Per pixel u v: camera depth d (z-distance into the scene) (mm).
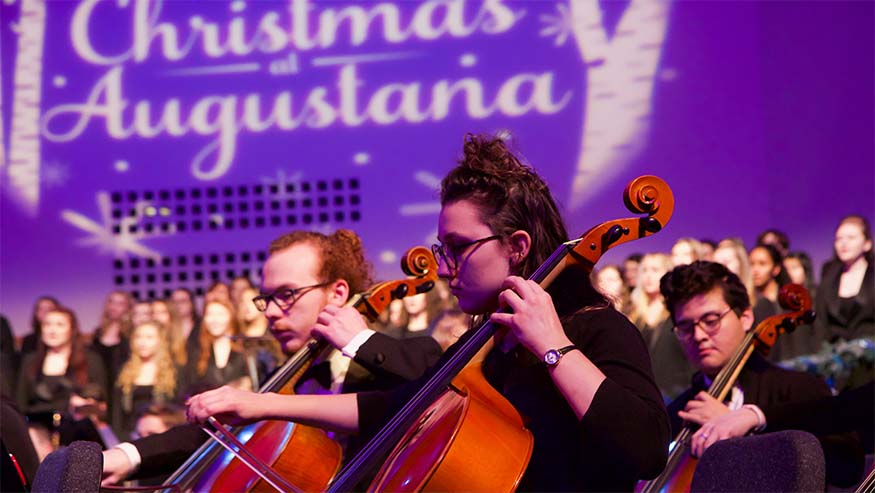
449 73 5898
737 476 1592
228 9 6086
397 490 1555
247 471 2109
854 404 2422
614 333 1541
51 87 6141
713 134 5664
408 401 1806
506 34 5867
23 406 5594
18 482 2260
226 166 6055
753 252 5277
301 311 2359
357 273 2457
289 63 6031
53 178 6102
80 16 6156
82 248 6062
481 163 1655
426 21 5934
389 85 5941
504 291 1499
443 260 1651
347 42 5992
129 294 5781
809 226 5504
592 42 5801
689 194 5633
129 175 6094
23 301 6000
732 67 5680
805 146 5555
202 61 6090
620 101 5758
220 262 6031
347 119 5969
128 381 5492
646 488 2359
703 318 2639
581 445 1552
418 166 5902
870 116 5492
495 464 1542
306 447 2135
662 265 5184
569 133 5781
